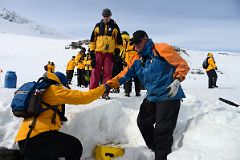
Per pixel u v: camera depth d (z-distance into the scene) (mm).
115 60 6605
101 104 5484
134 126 5496
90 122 5238
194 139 4668
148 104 4777
